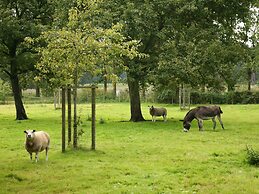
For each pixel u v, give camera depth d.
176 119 35.84
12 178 13.12
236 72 61.69
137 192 11.22
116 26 18.39
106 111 45.34
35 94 88.75
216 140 21.58
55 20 30.08
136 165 14.98
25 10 34.97
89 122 31.84
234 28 33.00
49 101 68.75
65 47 17.95
